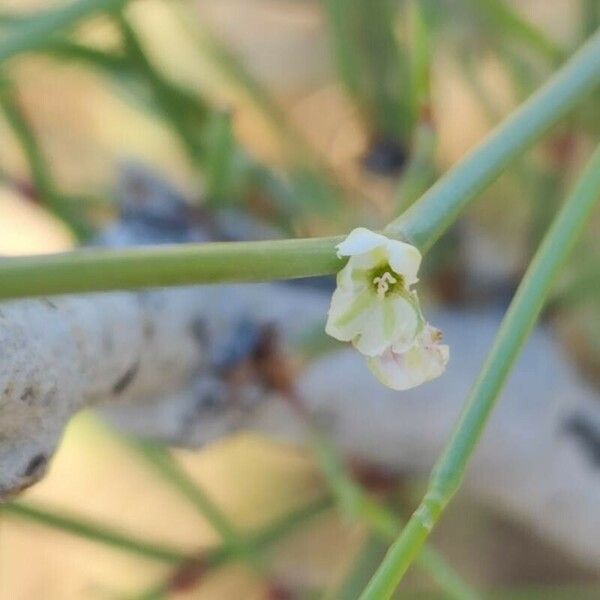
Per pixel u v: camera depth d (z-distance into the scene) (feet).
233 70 0.44
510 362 0.22
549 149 0.41
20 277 0.19
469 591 0.28
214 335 0.32
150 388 0.30
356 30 0.40
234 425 0.33
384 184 0.44
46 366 0.24
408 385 0.21
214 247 0.20
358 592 0.37
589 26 0.38
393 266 0.21
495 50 0.44
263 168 0.40
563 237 0.22
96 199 0.39
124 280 0.20
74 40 0.37
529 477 0.38
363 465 0.39
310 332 0.33
